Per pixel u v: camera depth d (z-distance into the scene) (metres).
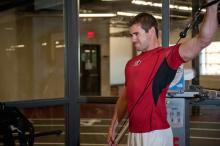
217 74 2.99
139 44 1.74
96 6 7.21
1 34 7.46
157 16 2.88
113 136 2.00
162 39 2.80
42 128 5.88
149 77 1.64
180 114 2.26
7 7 7.15
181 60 1.57
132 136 1.73
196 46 1.47
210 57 2.92
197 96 2.23
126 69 1.79
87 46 11.64
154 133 1.64
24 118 2.33
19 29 7.73
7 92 7.60
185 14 2.79
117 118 2.02
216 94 2.36
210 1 1.35
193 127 4.88
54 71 8.31
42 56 8.24
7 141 2.22
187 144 2.29
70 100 3.06
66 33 3.03
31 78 8.05
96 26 11.58
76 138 3.09
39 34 8.06
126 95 1.89
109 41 12.36
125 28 11.98
